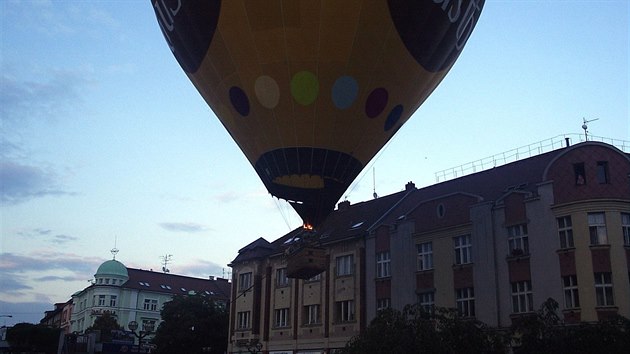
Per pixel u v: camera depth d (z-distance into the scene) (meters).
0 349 60.38
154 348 58.53
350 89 21.25
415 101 23.64
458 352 20.92
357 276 42.03
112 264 99.75
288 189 22.95
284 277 48.78
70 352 56.25
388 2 20.00
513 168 38.50
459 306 35.59
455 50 23.23
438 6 20.83
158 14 23.22
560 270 31.53
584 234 31.20
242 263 52.94
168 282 103.31
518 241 33.91
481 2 23.11
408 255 39.03
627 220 31.66
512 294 33.34
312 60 20.61
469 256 36.03
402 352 20.08
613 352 19.94
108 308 95.75
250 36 20.58
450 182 42.34
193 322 58.50
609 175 31.91
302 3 19.69
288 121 21.88
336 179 22.88
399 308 38.59
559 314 30.92
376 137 23.06
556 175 32.94
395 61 21.42
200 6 20.92
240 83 21.91
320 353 43.22
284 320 47.56
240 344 50.41
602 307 29.95
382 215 44.34
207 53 22.05
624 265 30.59
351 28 20.06
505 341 21.98
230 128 24.03
